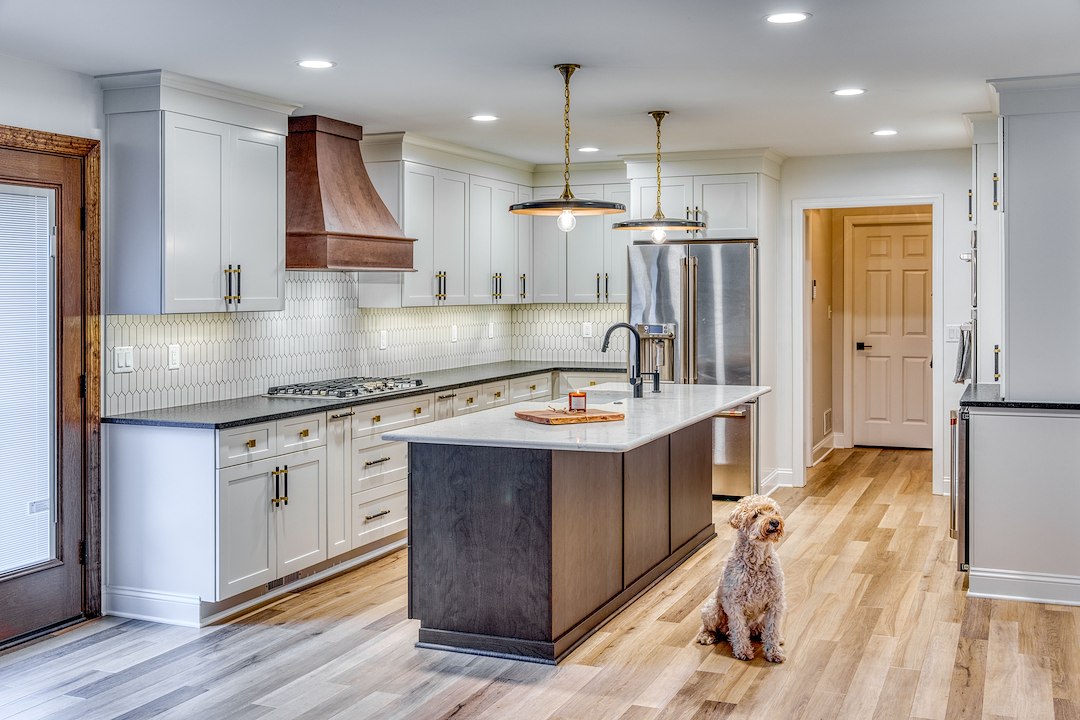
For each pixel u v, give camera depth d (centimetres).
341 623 437
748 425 686
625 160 715
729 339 686
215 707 344
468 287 687
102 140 448
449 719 333
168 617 442
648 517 487
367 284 621
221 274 475
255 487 454
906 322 893
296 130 546
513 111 536
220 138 471
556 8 342
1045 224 456
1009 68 435
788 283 737
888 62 425
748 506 383
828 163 718
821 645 404
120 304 449
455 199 668
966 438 482
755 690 357
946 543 568
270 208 506
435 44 390
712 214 694
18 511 418
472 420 439
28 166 415
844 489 729
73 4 332
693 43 391
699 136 627
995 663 382
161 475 441
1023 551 461
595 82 464
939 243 695
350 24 360
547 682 366
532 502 384
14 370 414
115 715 338
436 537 402
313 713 338
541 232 774
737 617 387
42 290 425
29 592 422
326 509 504
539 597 385
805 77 455
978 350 589
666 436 512
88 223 442
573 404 442
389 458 557
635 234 721
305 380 580
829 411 900
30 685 366
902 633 417
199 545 436
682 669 379
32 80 414
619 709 341
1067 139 451
